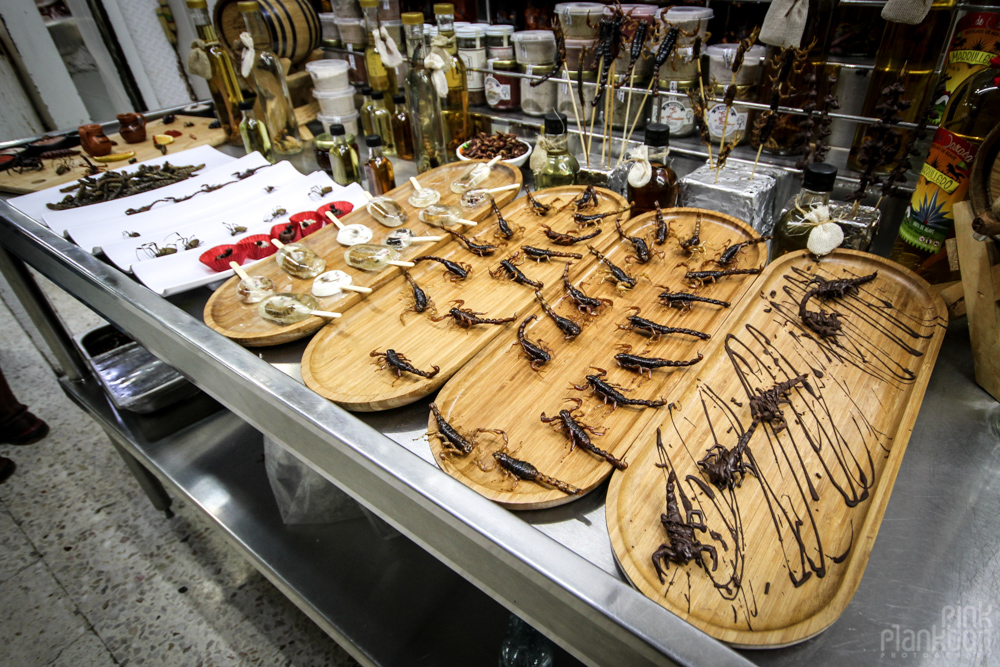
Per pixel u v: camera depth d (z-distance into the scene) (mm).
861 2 1214
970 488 750
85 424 2416
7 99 2693
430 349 981
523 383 916
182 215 1462
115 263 1264
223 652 1623
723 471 737
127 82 2869
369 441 729
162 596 1768
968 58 929
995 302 845
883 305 1015
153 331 1041
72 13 2619
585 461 774
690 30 1392
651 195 1293
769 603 619
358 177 1661
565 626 626
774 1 1108
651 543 683
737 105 1332
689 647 518
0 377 2217
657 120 1525
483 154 1604
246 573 1818
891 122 1031
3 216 1358
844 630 611
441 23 1619
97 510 2045
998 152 811
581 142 1531
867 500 722
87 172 1724
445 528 685
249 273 1189
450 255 1241
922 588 646
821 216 1074
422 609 1280
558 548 599
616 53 1310
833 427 817
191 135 2018
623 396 850
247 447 1602
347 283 1104
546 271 1159
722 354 942
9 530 1991
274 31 1844
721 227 1241
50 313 1607
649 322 976
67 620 1717
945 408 863
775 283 1079
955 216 910
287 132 1829
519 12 1809
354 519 1452
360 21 1903
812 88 1118
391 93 1825
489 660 1187
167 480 1534
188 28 2758
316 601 1291
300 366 966
